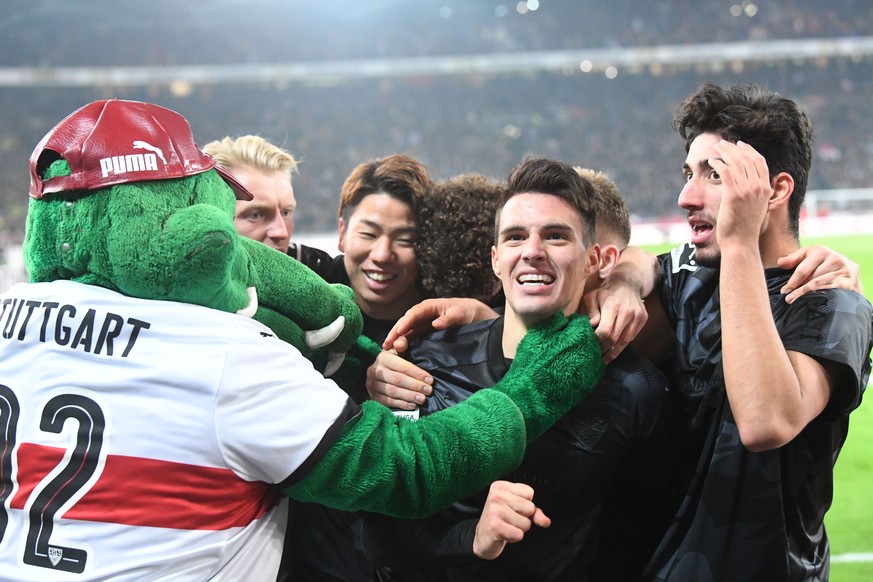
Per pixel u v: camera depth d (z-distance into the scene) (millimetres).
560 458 1836
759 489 1763
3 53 31609
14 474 1484
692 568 1804
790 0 33188
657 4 33781
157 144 1523
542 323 1827
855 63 31703
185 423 1453
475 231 2488
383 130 31422
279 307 1778
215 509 1494
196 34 32906
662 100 32219
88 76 31031
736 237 1695
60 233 1510
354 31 33562
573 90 32719
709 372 1896
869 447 5465
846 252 14344
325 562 2266
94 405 1471
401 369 1973
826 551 2006
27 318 1548
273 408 1478
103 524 1438
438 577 1915
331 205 27094
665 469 1923
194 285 1486
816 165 27453
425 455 1550
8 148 28594
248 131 31641
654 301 2123
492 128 31641
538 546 1865
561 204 1812
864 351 1757
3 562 1457
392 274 2594
